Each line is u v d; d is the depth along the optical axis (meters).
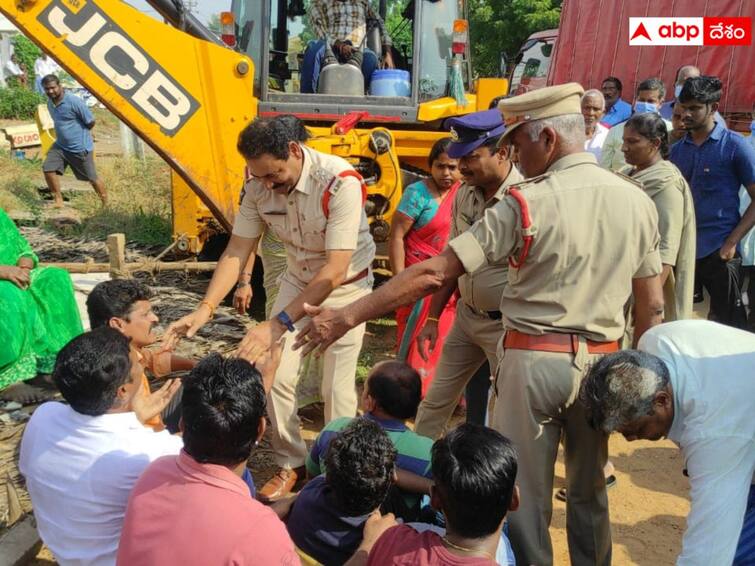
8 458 3.82
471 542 1.96
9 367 4.33
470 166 3.14
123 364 2.44
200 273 6.95
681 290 3.84
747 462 2.02
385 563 2.01
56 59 5.11
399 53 6.45
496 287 3.18
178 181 6.52
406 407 2.72
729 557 1.97
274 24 6.39
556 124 2.51
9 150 14.44
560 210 2.42
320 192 3.30
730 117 7.98
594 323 2.53
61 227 8.86
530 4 22.72
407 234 4.51
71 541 2.43
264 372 3.14
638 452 4.45
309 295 3.23
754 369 2.09
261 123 3.18
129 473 2.37
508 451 1.96
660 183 3.70
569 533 2.83
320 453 2.82
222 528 1.90
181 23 5.57
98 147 17.44
